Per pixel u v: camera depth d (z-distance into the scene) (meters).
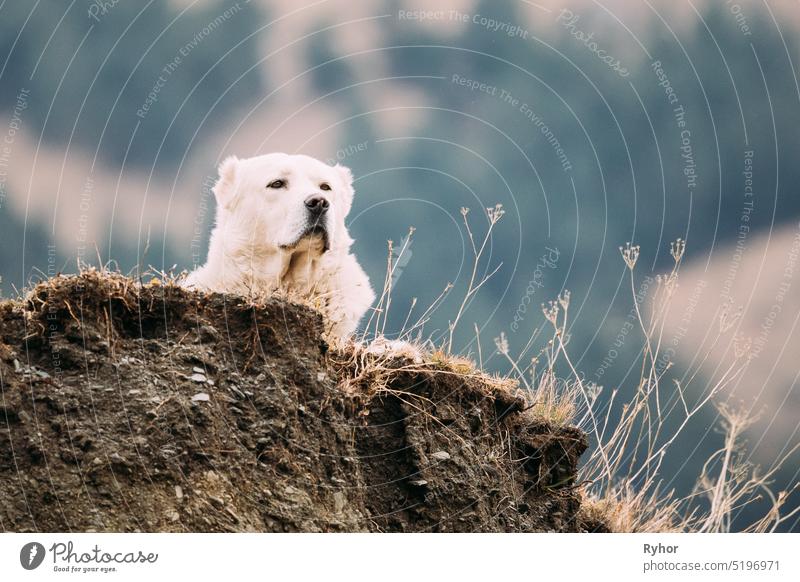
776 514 19.77
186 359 15.67
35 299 15.66
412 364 18.28
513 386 20.20
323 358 17.36
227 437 15.05
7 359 14.62
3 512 13.06
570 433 19.67
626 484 20.75
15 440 13.73
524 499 18.50
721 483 19.84
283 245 23.23
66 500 13.41
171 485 14.07
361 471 16.91
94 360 14.98
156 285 16.47
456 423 18.03
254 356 16.28
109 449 13.96
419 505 16.75
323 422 16.47
